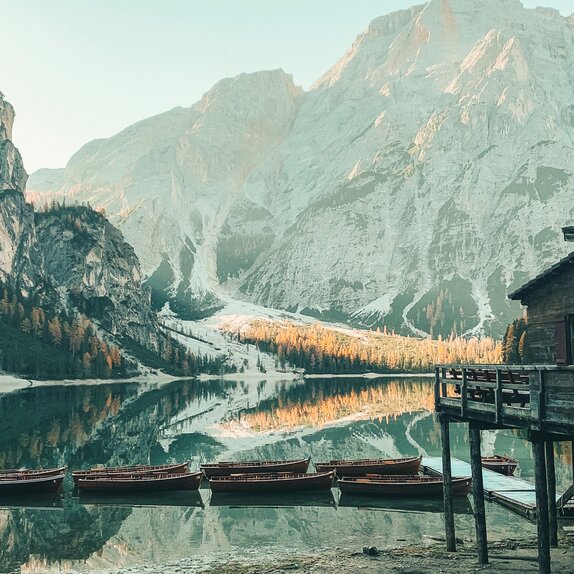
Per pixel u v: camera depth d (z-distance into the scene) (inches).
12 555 1493.6
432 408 5797.2
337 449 3255.4
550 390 976.9
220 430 4192.9
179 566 1385.3
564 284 1288.1
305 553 1462.8
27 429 4156.0
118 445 3479.3
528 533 1567.4
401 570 1245.1
